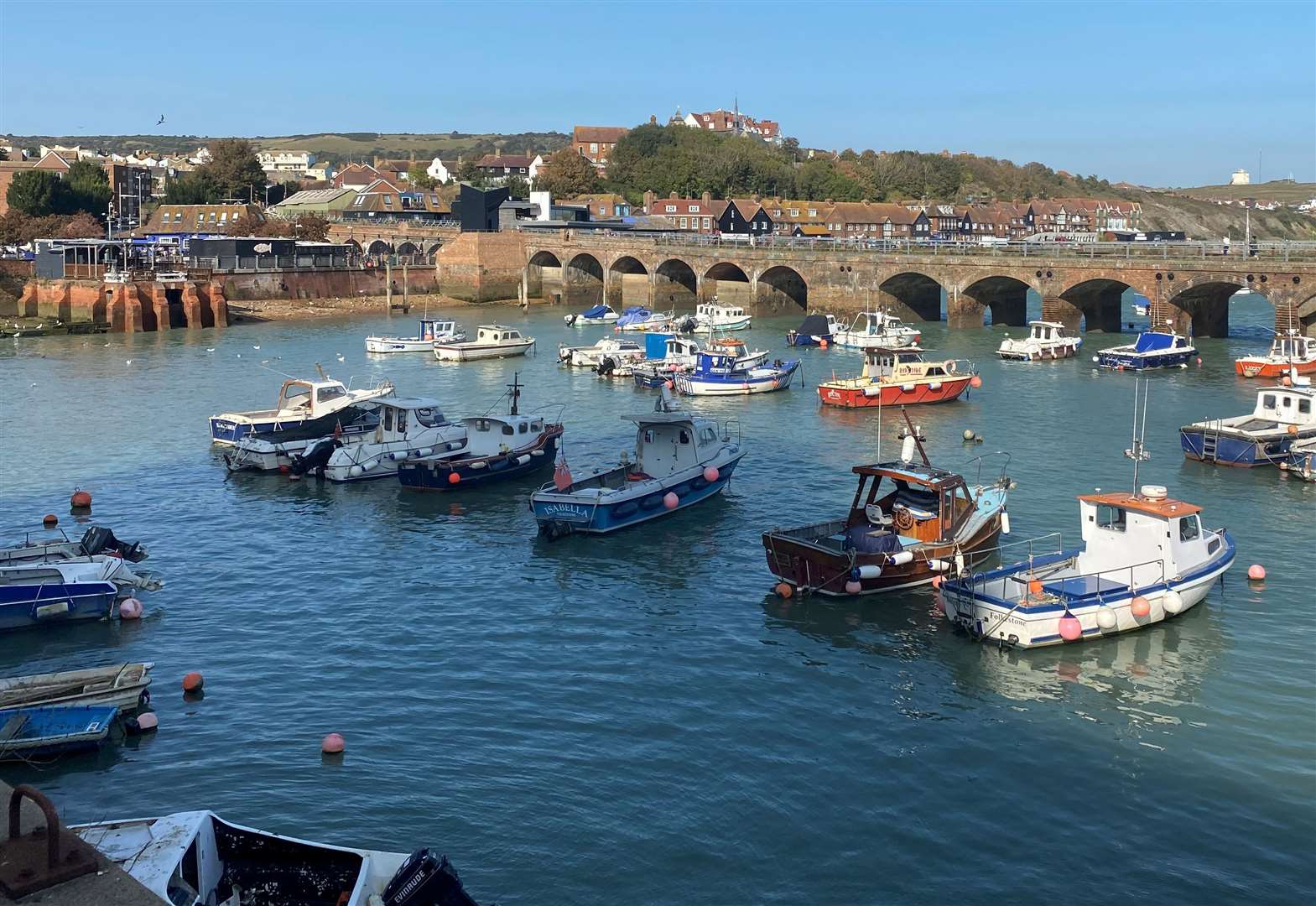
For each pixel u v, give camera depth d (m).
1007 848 22.83
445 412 69.75
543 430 54.91
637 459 47.94
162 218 199.38
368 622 35.12
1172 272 95.06
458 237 148.50
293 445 54.09
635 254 140.75
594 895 21.31
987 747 26.86
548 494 44.06
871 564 36.19
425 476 50.38
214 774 25.64
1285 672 30.86
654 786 25.11
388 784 25.19
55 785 25.17
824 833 23.34
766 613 35.72
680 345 85.75
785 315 128.62
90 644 33.41
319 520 46.44
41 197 183.88
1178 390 75.00
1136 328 113.62
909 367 72.75
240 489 51.44
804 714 28.66
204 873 18.17
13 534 44.16
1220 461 53.88
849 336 97.62
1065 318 105.06
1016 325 116.19
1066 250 107.62
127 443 60.75
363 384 80.75
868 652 32.53
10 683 28.11
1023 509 45.94
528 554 41.94
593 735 27.50
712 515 46.62
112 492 50.72
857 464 54.88
